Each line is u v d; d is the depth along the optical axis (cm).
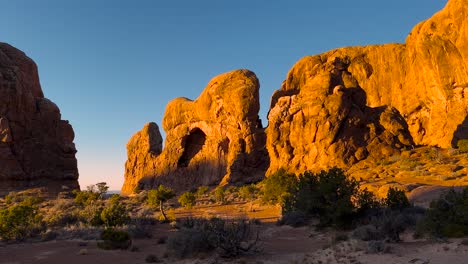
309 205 2369
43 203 5462
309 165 6131
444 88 6938
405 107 8181
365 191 2308
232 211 4256
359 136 6106
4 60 7569
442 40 6988
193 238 1689
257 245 1831
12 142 7019
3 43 8088
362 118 6209
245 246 1795
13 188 6644
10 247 2116
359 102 6569
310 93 6706
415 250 1291
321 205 2325
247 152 8250
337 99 6244
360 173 5072
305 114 6538
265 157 8338
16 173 6781
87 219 3403
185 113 10231
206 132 9625
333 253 1405
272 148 6825
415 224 1750
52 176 7350
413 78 8206
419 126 7669
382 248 1324
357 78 9288
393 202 2358
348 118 6178
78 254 1794
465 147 5472
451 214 1486
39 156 7344
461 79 6688
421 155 5562
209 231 1689
